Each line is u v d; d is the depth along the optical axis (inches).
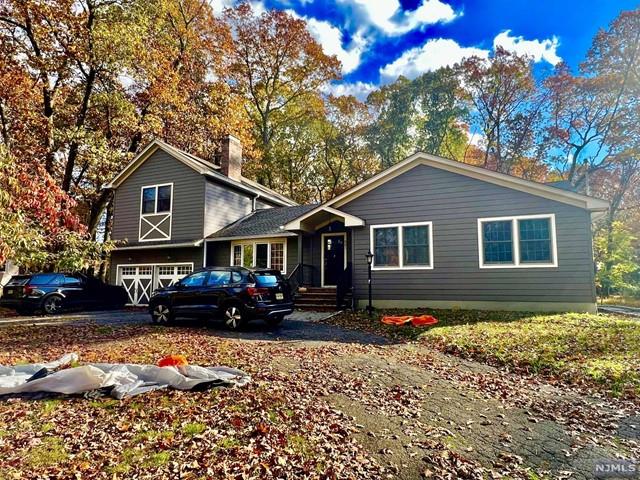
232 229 712.4
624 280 864.3
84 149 716.7
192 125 934.4
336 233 620.1
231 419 161.5
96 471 122.4
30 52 633.6
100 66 679.1
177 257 705.0
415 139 1347.2
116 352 282.5
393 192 535.8
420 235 517.3
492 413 179.2
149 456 132.0
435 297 498.6
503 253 474.0
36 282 559.2
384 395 198.5
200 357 264.7
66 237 385.1
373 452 139.3
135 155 794.8
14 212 255.4
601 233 971.3
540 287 453.1
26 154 624.7
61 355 276.8
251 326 416.8
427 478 123.1
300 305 549.6
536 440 152.6
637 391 203.8
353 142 1362.0
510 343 300.2
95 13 642.8
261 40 1211.9
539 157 1098.7
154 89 770.8
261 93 1294.3
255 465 126.9
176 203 716.0
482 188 490.3
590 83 968.3
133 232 750.5
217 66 1048.8
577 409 185.8
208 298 407.5
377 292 527.5
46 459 130.0
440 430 159.0
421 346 316.5
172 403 179.0
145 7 720.3
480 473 126.9
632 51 922.7
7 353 286.8
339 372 234.7
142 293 727.1
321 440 146.2
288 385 205.9
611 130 961.5
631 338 301.1
